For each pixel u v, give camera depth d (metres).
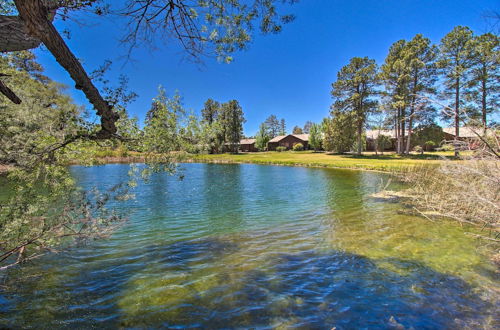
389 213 9.73
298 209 10.70
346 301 4.15
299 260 5.69
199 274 5.06
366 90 40.34
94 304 4.08
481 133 4.05
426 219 8.77
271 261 5.65
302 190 15.35
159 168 5.05
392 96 35.69
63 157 4.58
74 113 3.97
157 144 4.69
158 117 4.70
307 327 3.57
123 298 4.25
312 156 44.88
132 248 6.40
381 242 6.71
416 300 4.14
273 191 15.12
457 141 4.44
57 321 3.67
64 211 4.32
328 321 3.69
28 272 5.04
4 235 3.77
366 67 39.06
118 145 4.63
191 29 3.49
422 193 11.71
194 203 11.95
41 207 4.26
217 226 8.36
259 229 8.02
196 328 3.56
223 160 42.06
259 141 76.75
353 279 4.84
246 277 4.94
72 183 4.99
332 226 8.23
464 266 5.24
